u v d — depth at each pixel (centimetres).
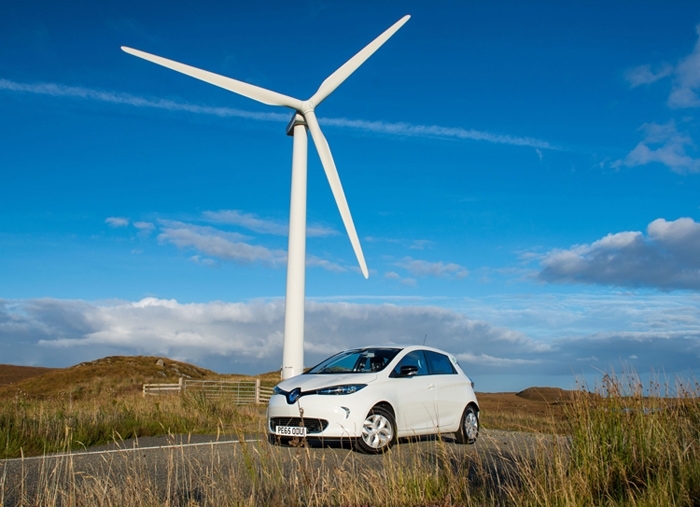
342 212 1784
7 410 1059
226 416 1383
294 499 478
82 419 1078
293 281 1617
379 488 480
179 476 636
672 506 463
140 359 4850
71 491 493
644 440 585
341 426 811
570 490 468
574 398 672
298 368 1571
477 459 566
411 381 917
